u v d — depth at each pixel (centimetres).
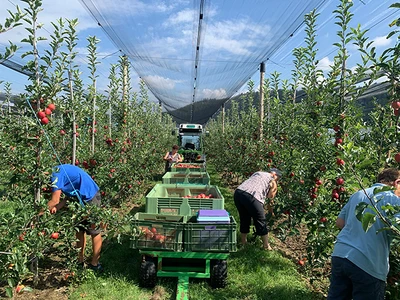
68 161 561
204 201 499
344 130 410
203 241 415
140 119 1227
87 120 605
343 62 426
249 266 487
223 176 1368
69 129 492
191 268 435
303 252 565
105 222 387
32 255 356
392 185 281
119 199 827
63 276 439
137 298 393
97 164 604
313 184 464
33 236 338
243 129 1239
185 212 495
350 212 292
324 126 444
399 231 229
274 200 534
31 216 338
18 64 806
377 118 388
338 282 285
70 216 399
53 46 366
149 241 416
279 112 707
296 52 682
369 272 265
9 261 294
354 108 424
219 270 420
